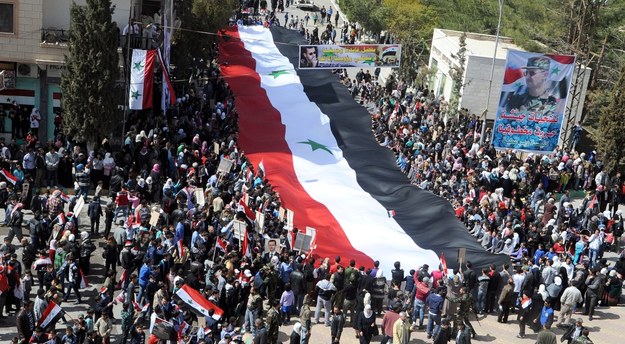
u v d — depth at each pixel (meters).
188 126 45.72
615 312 35.25
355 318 31.44
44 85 44.88
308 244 34.59
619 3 75.94
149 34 46.84
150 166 40.56
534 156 50.53
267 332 27.88
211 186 39.00
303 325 29.14
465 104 61.22
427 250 37.88
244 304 30.38
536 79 46.03
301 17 89.56
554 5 76.31
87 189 38.31
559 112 46.66
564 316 33.00
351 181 45.41
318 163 47.03
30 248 31.02
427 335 31.12
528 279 33.25
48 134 45.56
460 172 45.50
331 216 40.44
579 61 62.84
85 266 32.31
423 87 65.69
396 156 48.53
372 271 32.03
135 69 40.72
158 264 30.55
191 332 27.62
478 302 33.59
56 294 27.52
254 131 50.34
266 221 36.00
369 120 53.44
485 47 67.69
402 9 82.94
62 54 43.84
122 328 28.11
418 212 41.59
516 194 42.78
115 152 43.69
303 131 51.03
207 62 58.38
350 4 83.62
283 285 31.72
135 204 37.38
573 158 49.44
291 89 57.31
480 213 40.03
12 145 41.84
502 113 46.56
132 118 45.16
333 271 33.50
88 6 40.44
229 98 53.81
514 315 34.16
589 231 40.41
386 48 52.78
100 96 40.91
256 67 61.06
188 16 52.88
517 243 37.41
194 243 32.47
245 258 31.38
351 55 52.66
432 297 30.62
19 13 43.09
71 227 32.44
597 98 64.88
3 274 28.91
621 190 48.38
